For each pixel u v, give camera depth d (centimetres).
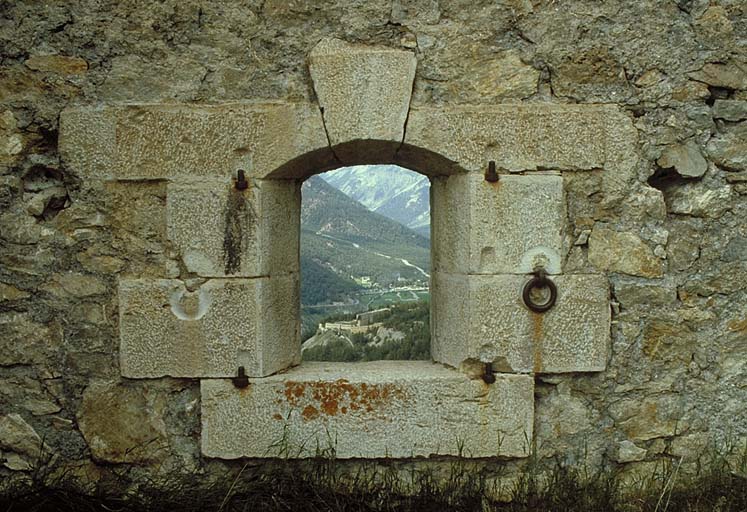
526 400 324
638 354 328
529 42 323
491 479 328
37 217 324
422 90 321
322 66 318
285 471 319
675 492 314
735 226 330
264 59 321
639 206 326
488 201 321
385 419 322
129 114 318
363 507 307
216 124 318
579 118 321
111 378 324
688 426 329
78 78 321
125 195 321
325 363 361
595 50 324
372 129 318
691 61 327
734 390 330
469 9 322
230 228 319
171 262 321
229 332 320
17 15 321
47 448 324
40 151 325
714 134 329
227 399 321
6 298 321
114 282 322
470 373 326
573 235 325
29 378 324
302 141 319
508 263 322
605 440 328
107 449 324
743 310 329
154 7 320
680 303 329
